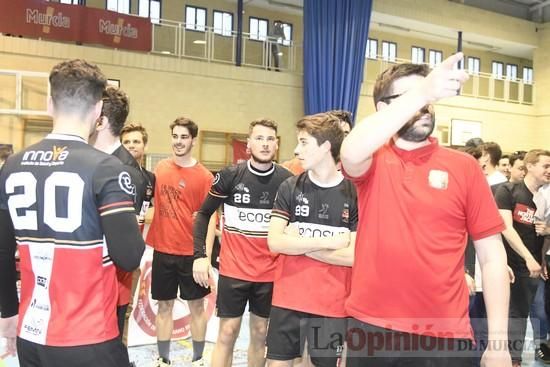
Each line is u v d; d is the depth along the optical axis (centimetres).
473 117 1430
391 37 1484
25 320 157
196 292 354
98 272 155
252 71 1088
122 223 152
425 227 138
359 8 1183
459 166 140
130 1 1141
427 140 146
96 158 155
